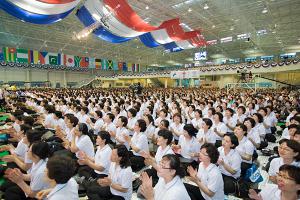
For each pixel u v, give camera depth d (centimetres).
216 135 471
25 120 448
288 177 168
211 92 1612
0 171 317
